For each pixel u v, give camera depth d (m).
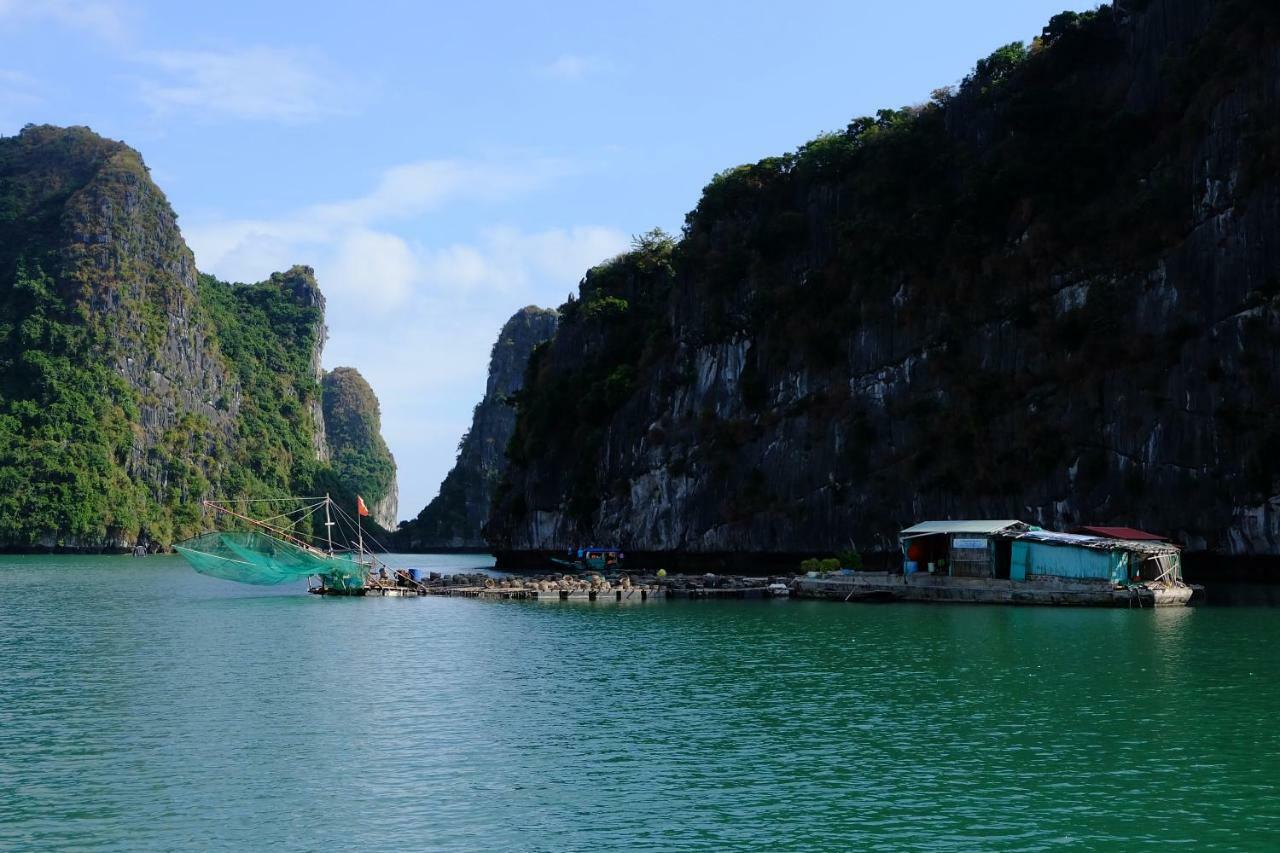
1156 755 33.41
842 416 112.69
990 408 101.88
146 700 43.47
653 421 135.12
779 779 31.77
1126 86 104.81
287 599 91.69
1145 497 91.81
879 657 52.19
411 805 29.80
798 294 120.88
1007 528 80.38
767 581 94.56
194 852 26.47
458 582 100.62
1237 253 89.94
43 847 26.80
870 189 117.00
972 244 105.94
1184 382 91.25
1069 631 59.56
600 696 43.72
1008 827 27.61
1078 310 98.00
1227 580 88.62
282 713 40.88
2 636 65.00
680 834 27.47
